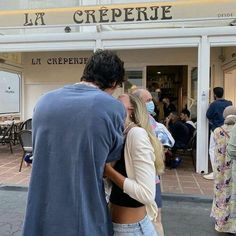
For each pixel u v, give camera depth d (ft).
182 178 23.18
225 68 34.88
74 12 26.53
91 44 26.61
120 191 5.98
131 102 6.53
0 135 35.19
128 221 5.98
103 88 5.72
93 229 5.14
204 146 24.66
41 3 30.32
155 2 25.49
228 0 24.54
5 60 36.83
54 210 5.21
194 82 36.60
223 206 13.70
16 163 27.73
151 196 5.68
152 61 37.24
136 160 5.76
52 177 5.27
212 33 24.38
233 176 12.82
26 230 5.34
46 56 39.91
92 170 5.13
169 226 15.14
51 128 5.30
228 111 14.39
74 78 39.45
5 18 27.58
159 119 40.47
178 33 24.86
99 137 5.10
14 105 40.06
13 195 19.62
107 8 26.04
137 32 25.50
